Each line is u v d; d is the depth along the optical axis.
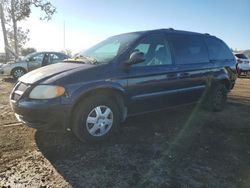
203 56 6.02
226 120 5.86
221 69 6.41
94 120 4.16
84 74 4.05
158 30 5.27
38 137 4.46
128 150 4.05
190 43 5.79
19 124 5.13
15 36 26.89
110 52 4.78
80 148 4.08
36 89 3.88
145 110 4.93
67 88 3.85
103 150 4.03
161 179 3.27
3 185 3.05
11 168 3.43
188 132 4.96
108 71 4.26
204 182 3.24
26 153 3.87
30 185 3.06
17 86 4.23
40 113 3.76
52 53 14.05
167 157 3.86
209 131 5.07
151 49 4.96
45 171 3.38
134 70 4.55
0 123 5.20
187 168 3.56
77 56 5.09
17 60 13.82
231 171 3.53
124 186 3.10
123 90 4.41
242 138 4.76
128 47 4.64
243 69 19.77
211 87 6.23
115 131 4.81
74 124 4.03
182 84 5.41
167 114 6.12
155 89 4.90
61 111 3.83
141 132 4.86
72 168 3.47
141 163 3.65
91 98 4.10
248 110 6.93
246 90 11.02
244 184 3.22
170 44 5.33
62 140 4.36
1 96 8.18
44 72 4.20
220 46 6.68
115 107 4.38
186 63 5.50
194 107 6.53
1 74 13.80
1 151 3.90
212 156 3.96
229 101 8.21
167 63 5.14
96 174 3.34
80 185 3.10
